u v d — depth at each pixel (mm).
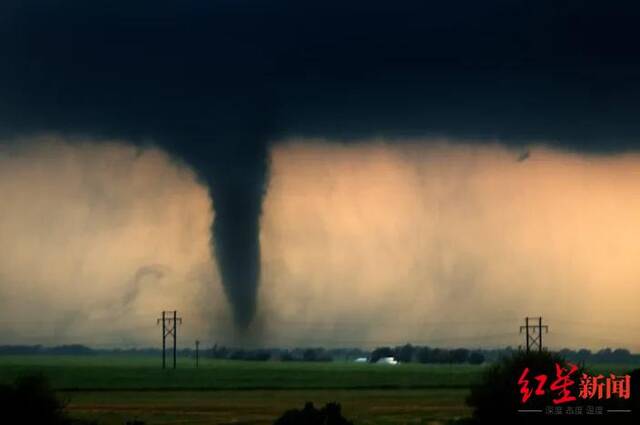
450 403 168375
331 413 111750
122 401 176750
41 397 100750
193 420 136125
